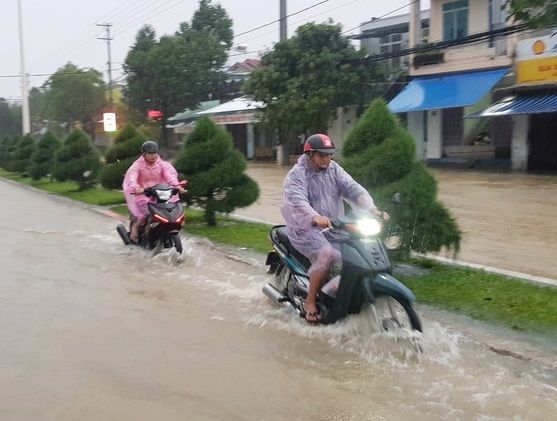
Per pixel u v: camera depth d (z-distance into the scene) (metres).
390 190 6.78
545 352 4.80
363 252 4.92
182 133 40.31
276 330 5.48
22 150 29.58
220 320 5.79
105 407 3.90
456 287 6.59
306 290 5.58
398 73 27.14
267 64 28.77
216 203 11.24
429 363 4.66
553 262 7.98
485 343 5.02
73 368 4.54
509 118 24.03
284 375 4.44
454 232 7.07
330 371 4.52
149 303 6.39
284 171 27.16
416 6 26.11
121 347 5.01
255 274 7.71
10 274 7.71
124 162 15.02
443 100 23.52
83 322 5.70
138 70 38.09
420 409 3.89
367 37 31.23
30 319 5.77
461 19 24.69
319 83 27.17
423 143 26.91
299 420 3.74
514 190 16.31
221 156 11.17
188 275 7.71
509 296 6.19
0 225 12.38
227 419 3.74
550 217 11.74
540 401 4.00
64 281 7.36
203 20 45.12
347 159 7.25
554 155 22.30
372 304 4.97
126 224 12.38
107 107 47.97
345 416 3.79
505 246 9.09
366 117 7.44
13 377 4.36
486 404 3.96
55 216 13.98
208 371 4.50
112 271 7.96
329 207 5.57
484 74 23.56
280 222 11.97
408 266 7.58
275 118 28.34
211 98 40.22
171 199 8.76
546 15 6.55
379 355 4.81
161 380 4.33
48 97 53.41
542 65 21.19
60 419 3.73
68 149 19.56
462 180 19.41
